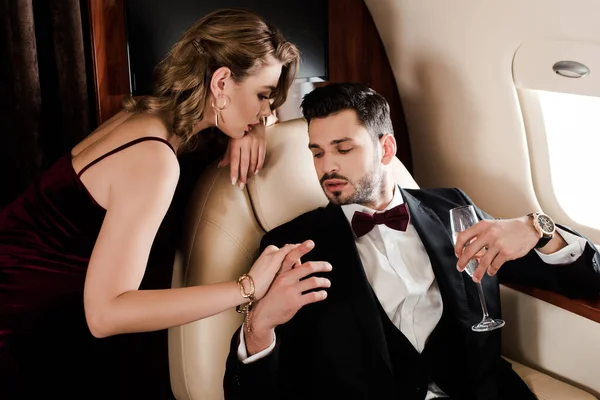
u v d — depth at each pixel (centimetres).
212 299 174
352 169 203
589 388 210
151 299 170
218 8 247
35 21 243
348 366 197
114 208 180
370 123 203
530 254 215
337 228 208
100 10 233
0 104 242
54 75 248
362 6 278
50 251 199
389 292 206
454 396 205
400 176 238
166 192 182
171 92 196
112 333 173
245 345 191
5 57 237
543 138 257
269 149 223
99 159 187
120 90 240
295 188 221
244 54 192
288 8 259
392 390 195
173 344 211
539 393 205
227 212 211
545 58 235
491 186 280
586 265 208
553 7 224
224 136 256
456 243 195
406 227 205
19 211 200
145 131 188
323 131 202
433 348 205
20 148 244
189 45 195
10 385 209
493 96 260
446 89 275
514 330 225
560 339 213
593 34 218
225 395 194
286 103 264
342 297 200
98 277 173
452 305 207
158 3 239
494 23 244
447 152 290
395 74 291
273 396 190
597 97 229
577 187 257
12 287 199
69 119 245
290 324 200
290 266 182
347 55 279
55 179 194
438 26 263
